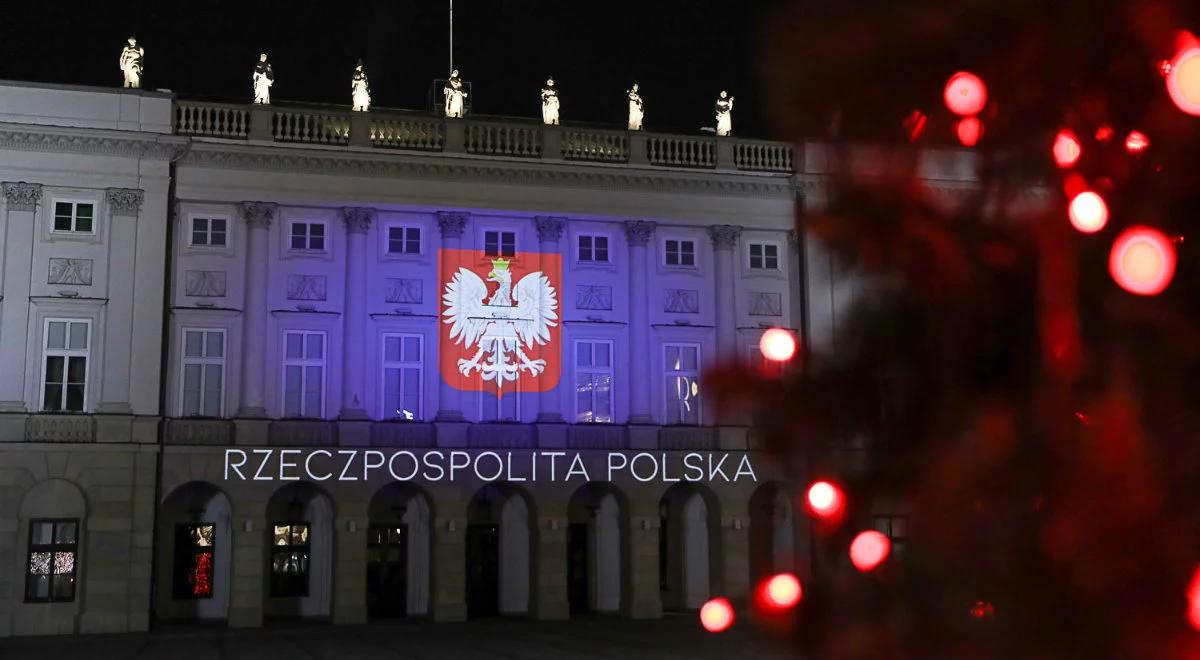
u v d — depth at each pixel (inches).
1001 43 113.2
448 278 1689.2
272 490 1562.5
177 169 1606.8
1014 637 110.4
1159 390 106.3
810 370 124.7
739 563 1695.4
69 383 1528.1
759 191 1796.3
